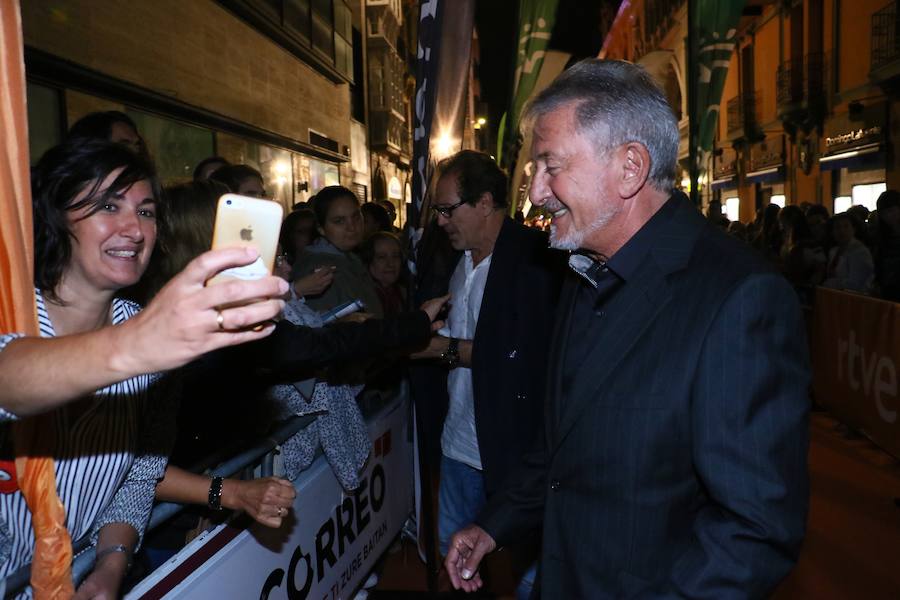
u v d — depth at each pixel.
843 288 6.33
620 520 1.31
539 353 2.44
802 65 17.22
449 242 2.93
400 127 27.53
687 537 1.29
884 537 3.69
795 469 1.17
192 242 1.84
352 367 2.51
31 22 6.38
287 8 13.70
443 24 2.78
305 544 2.29
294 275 3.12
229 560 1.84
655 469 1.28
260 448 1.97
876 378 4.84
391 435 3.21
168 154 9.27
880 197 6.02
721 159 25.48
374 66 24.44
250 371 1.96
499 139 8.19
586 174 1.32
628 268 1.36
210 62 10.43
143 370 0.73
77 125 2.61
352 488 2.47
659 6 20.89
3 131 0.91
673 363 1.25
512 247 2.49
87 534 1.44
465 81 2.82
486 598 3.22
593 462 1.34
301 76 15.25
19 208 0.93
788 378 1.18
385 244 3.92
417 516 3.20
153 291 1.82
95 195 1.21
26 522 1.23
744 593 1.12
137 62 8.30
